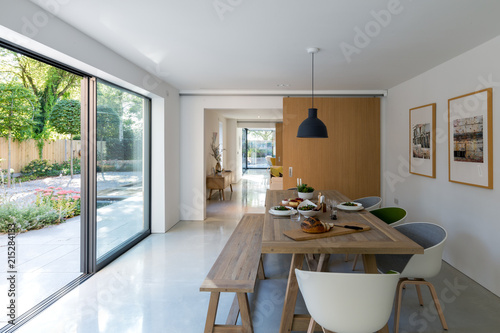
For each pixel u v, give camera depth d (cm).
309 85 529
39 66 439
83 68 309
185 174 597
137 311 257
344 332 160
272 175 1055
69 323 237
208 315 215
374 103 577
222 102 586
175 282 316
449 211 368
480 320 244
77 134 531
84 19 256
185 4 232
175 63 393
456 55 352
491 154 293
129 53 350
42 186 481
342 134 578
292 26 275
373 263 208
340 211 304
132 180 446
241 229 352
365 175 579
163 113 505
